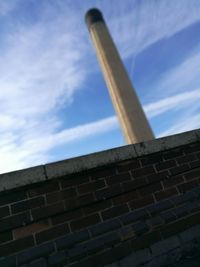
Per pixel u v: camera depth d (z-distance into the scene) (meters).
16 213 2.27
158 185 2.82
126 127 20.84
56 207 2.39
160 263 2.43
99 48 23.98
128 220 2.54
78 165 2.57
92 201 2.51
